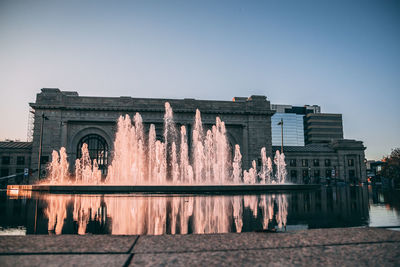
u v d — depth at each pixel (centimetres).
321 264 302
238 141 5703
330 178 6969
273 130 16325
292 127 16488
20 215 1131
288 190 2927
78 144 5281
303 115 16688
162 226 874
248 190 2570
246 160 5591
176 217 1048
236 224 916
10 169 5959
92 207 1365
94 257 326
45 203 1581
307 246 377
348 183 7025
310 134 15400
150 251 354
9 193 2605
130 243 394
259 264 304
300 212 1233
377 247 369
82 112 5228
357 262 308
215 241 409
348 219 1043
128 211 1216
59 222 962
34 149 5069
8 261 308
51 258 321
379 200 1925
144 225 894
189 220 984
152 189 2405
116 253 345
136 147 5300
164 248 369
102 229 830
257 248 369
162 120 5406
